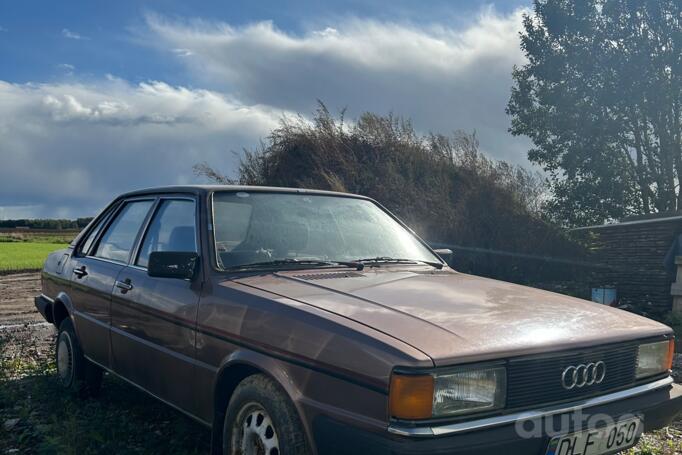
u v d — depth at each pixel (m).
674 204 22.17
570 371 2.86
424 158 13.35
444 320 2.84
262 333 3.02
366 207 4.64
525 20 22.89
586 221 22.16
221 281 3.47
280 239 3.89
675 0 20.55
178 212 4.12
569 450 2.76
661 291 10.22
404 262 4.18
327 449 2.64
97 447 3.84
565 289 11.20
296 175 13.94
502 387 2.65
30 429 4.36
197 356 3.45
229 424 3.13
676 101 20.92
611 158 21.91
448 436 2.47
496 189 12.35
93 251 5.06
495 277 11.71
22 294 13.32
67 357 5.15
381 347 2.56
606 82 21.02
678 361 6.49
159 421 4.50
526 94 23.05
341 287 3.33
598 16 21.84
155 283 3.92
